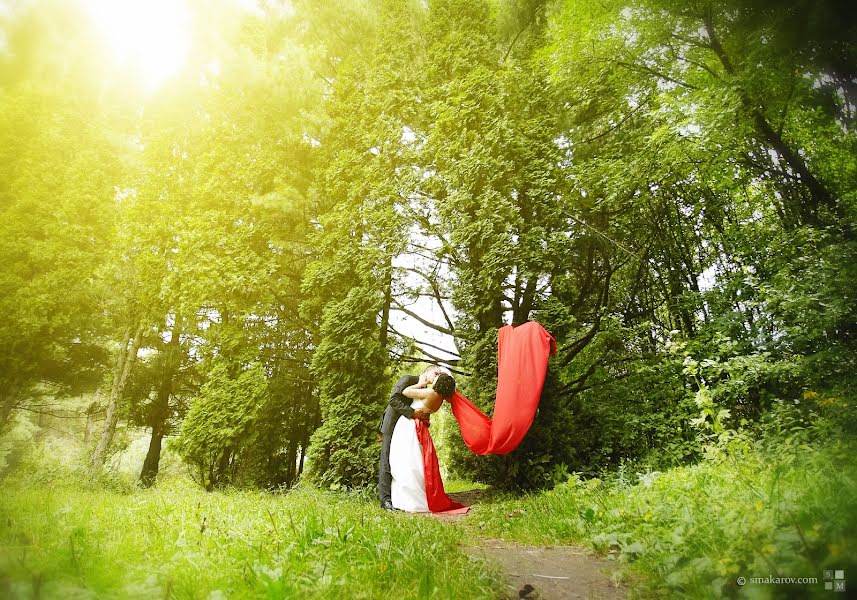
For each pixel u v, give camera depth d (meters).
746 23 5.20
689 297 7.55
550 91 9.09
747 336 6.25
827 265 4.98
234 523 3.11
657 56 9.17
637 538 2.62
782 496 2.36
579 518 3.39
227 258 8.78
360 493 6.30
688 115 6.80
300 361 9.80
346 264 8.46
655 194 8.79
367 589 1.94
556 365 6.73
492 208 7.20
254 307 8.67
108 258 10.47
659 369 7.67
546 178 7.59
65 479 7.15
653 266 9.44
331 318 7.92
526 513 4.20
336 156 10.05
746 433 4.02
